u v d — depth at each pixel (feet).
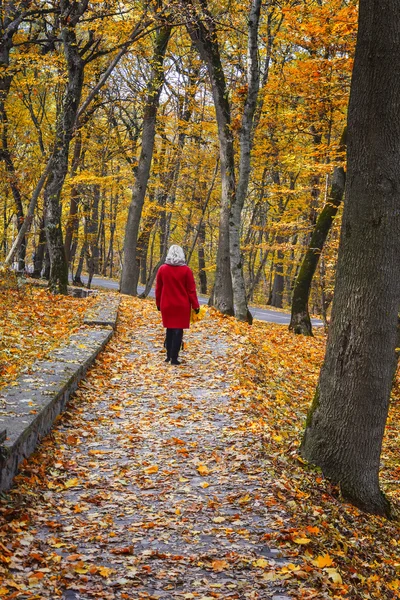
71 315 42.86
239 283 54.80
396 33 17.75
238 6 54.54
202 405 25.80
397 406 43.32
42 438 19.48
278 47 62.59
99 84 55.06
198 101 80.74
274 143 64.80
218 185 95.40
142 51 60.95
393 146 18.44
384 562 16.58
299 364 43.88
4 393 20.65
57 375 24.20
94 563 12.62
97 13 52.65
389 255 18.92
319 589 12.35
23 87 60.95
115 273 189.88
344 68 45.34
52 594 11.11
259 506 16.10
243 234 127.34
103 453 19.71
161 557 13.14
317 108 50.44
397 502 23.24
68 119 53.57
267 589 12.00
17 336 32.71
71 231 82.69
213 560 13.16
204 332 42.16
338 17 40.47
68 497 16.07
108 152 82.43
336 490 19.75
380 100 18.10
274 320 86.94
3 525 13.42
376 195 18.58
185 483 17.62
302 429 26.84
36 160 61.72
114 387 27.94
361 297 19.35
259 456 19.94
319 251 60.90
